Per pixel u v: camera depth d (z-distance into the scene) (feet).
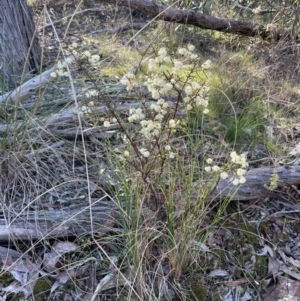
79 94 9.35
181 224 6.69
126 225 7.00
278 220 7.97
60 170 8.26
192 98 6.06
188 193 6.74
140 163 6.90
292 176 8.30
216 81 10.73
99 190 7.95
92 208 7.51
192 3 14.38
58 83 9.82
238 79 10.86
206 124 9.57
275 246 7.51
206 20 13.17
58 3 16.93
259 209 8.09
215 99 10.14
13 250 7.15
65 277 6.88
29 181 7.88
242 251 7.45
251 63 12.10
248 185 8.06
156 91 5.69
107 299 6.67
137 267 6.48
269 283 7.13
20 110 9.26
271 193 8.19
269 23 13.87
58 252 7.09
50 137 8.73
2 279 6.82
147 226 6.69
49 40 14.03
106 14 16.52
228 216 7.88
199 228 7.14
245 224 7.80
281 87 10.96
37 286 6.77
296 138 9.78
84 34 14.38
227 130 9.41
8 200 7.73
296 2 13.37
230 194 7.87
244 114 9.87
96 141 8.83
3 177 7.93
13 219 7.18
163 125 6.58
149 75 6.05
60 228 7.23
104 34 14.47
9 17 11.21
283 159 8.95
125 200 7.10
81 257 7.12
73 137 8.93
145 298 6.45
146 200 7.01
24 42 11.69
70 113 9.07
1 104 9.22
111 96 9.96
